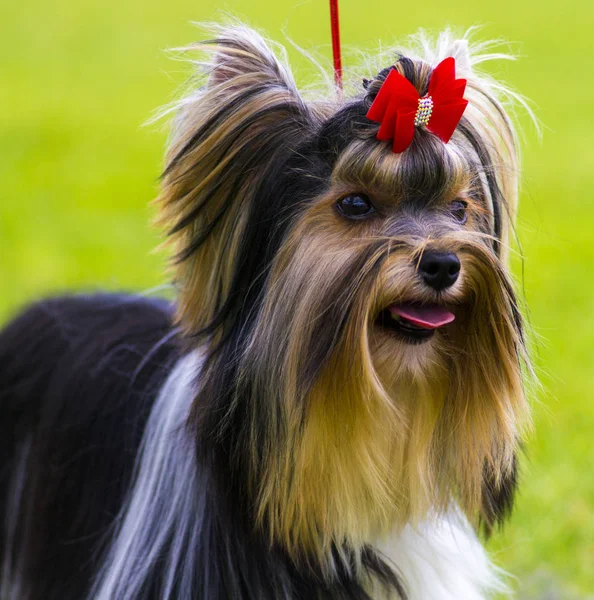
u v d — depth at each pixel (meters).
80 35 28.58
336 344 3.67
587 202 14.71
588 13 30.36
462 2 31.75
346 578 4.07
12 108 20.50
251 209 3.85
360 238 3.72
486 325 3.86
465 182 3.85
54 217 13.66
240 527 3.95
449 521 4.25
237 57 3.97
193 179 3.91
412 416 3.99
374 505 3.95
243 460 3.88
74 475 4.68
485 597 5.12
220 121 3.84
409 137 3.64
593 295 10.78
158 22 30.23
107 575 4.18
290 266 3.72
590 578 6.02
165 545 4.07
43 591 4.72
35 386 5.14
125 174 15.98
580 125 19.25
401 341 3.87
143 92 22.20
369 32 24.77
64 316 5.34
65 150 17.47
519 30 27.89
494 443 4.06
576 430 7.63
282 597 3.98
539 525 6.43
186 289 4.11
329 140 3.72
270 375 3.75
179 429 4.03
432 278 3.65
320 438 3.75
